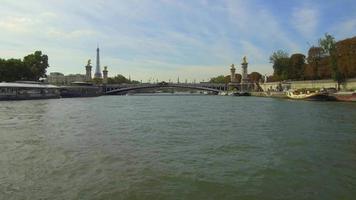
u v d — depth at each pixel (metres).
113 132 50.53
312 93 154.62
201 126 58.69
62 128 54.72
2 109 99.75
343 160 32.62
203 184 25.70
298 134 48.69
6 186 24.89
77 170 28.84
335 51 168.50
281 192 24.20
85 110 97.56
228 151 36.88
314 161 32.28
